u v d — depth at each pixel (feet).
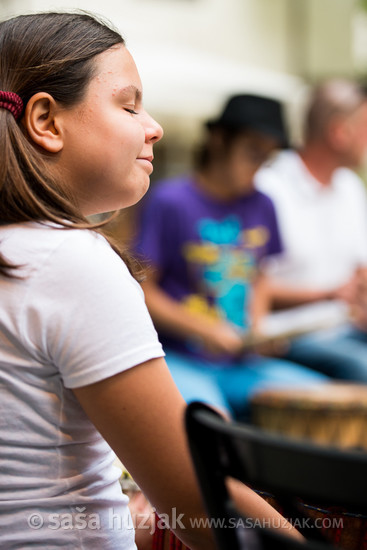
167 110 18.74
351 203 13.55
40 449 3.73
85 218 3.95
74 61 3.95
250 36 22.31
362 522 4.19
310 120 13.11
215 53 22.00
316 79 22.89
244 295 11.37
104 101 3.96
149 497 3.72
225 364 11.23
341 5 23.06
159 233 11.06
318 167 13.12
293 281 13.12
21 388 3.68
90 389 3.62
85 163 3.95
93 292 3.62
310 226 13.09
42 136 3.93
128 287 3.69
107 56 4.02
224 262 11.25
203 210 11.19
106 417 3.63
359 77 23.16
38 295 3.65
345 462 2.88
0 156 3.87
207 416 3.22
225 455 3.26
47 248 3.70
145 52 19.31
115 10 20.86
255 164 11.24
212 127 11.24
